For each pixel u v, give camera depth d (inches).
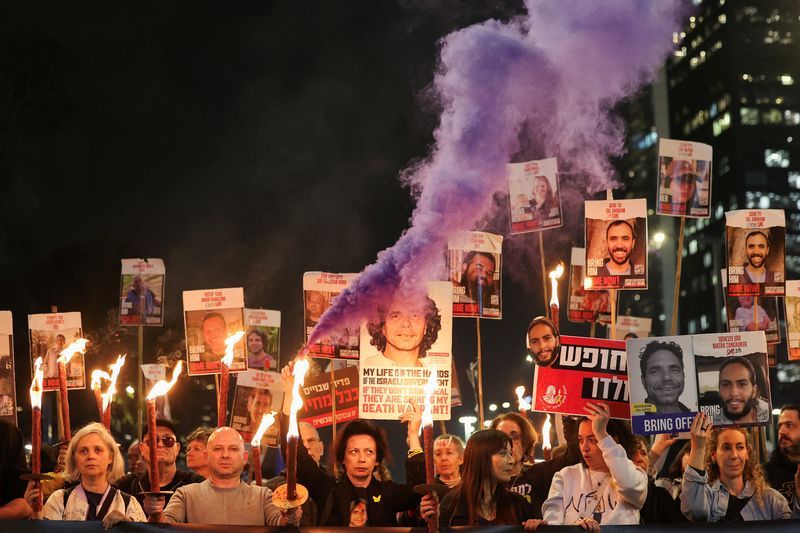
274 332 535.2
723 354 366.0
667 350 367.9
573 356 386.6
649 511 367.2
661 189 502.0
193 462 434.9
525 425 460.8
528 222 521.3
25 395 1229.1
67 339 480.1
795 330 485.7
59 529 316.8
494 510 360.2
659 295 6190.9
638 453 381.7
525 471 431.2
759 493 383.2
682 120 7007.9
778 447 444.8
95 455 364.5
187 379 1230.9
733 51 6496.1
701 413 362.0
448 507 365.4
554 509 367.2
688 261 6560.0
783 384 4436.5
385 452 392.2
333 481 389.4
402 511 400.5
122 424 1142.3
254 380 522.9
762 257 467.5
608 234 470.3
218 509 345.4
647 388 366.0
